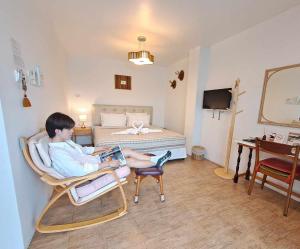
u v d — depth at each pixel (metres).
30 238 1.27
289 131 1.92
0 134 1.00
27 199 1.27
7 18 1.10
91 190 1.45
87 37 2.73
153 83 4.61
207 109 3.15
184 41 2.82
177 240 1.31
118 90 4.25
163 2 1.76
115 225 1.45
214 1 1.73
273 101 2.07
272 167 1.76
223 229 1.44
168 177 2.43
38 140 1.31
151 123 4.67
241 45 2.46
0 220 1.07
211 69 3.05
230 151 2.67
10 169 1.05
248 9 1.87
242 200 1.88
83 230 1.39
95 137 2.87
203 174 2.56
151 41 2.85
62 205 1.72
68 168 1.34
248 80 2.39
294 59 1.87
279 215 1.64
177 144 2.94
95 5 1.84
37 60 1.69
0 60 0.99
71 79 3.77
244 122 2.47
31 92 1.48
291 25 1.87
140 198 1.88
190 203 1.81
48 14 2.03
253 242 1.31
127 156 1.97
